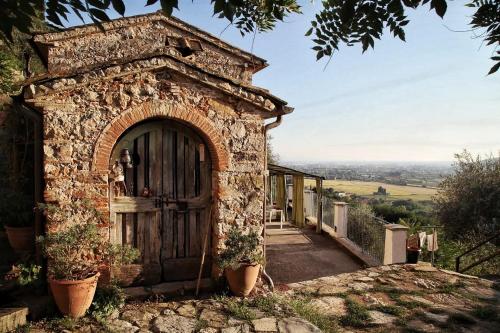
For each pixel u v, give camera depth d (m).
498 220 13.63
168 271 5.93
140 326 4.66
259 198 6.08
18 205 6.71
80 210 5.24
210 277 6.13
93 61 9.66
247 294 5.66
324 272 8.37
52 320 4.65
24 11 2.03
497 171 14.84
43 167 5.21
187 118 5.69
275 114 6.22
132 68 5.34
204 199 6.12
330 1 2.46
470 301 6.11
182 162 6.03
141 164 5.80
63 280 4.60
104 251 5.23
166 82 5.60
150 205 5.82
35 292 5.20
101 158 5.31
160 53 5.46
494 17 2.33
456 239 14.51
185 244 6.07
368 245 9.47
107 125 5.33
